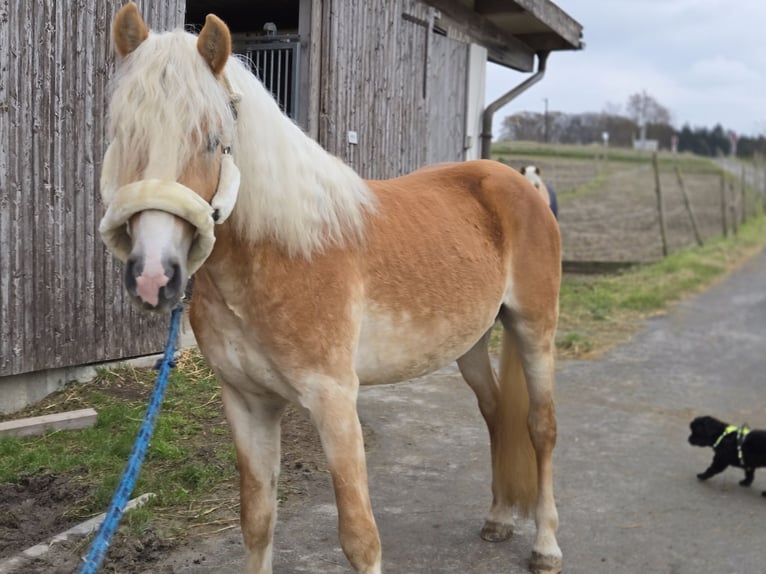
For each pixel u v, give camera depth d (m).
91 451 3.79
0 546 2.87
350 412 2.11
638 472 3.95
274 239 2.06
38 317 4.43
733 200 17.34
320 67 6.05
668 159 34.44
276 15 7.87
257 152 2.00
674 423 4.80
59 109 4.43
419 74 7.39
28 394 4.50
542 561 2.84
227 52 1.84
